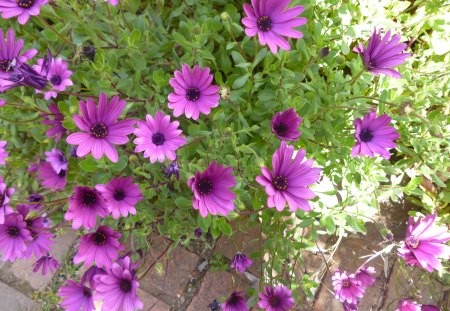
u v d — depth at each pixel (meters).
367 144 0.38
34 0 0.38
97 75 0.47
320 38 0.46
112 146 0.36
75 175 0.45
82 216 0.36
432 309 0.48
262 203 0.47
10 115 0.50
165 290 0.59
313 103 0.47
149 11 0.51
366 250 0.59
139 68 0.46
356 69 0.47
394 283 0.57
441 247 0.41
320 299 0.58
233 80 0.48
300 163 0.34
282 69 0.45
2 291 0.59
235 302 0.48
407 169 0.53
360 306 0.57
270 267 0.51
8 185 0.56
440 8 0.53
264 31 0.37
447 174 0.50
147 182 0.46
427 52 0.55
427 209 0.56
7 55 0.41
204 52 0.44
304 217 0.48
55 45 0.50
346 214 0.48
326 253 0.59
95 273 0.43
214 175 0.35
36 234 0.41
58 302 0.58
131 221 0.47
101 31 0.46
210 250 0.60
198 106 0.39
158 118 0.37
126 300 0.39
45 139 0.50
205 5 0.49
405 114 0.44
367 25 0.51
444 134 0.51
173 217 0.50
